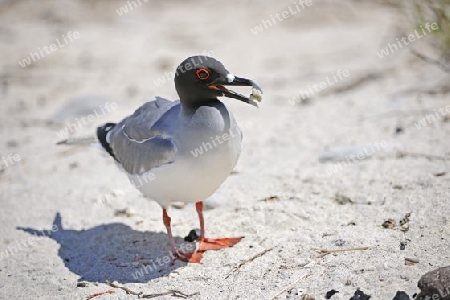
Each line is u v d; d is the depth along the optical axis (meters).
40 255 10.81
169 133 9.62
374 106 16.34
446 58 16.31
